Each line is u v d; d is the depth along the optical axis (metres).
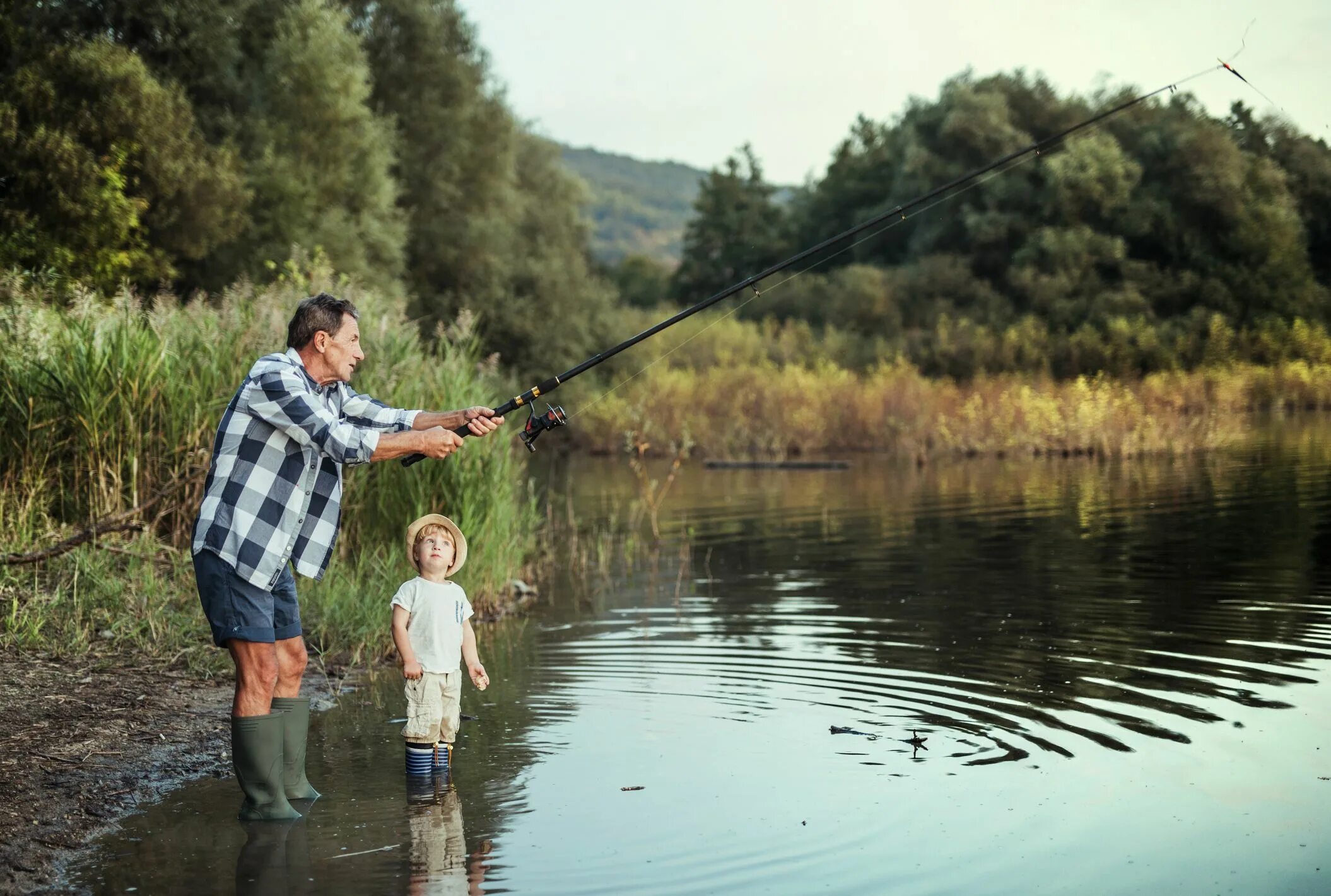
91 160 16.03
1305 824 3.66
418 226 26.28
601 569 9.84
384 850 3.67
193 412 7.99
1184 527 10.18
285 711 4.21
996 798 3.96
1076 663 5.74
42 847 3.75
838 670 5.86
